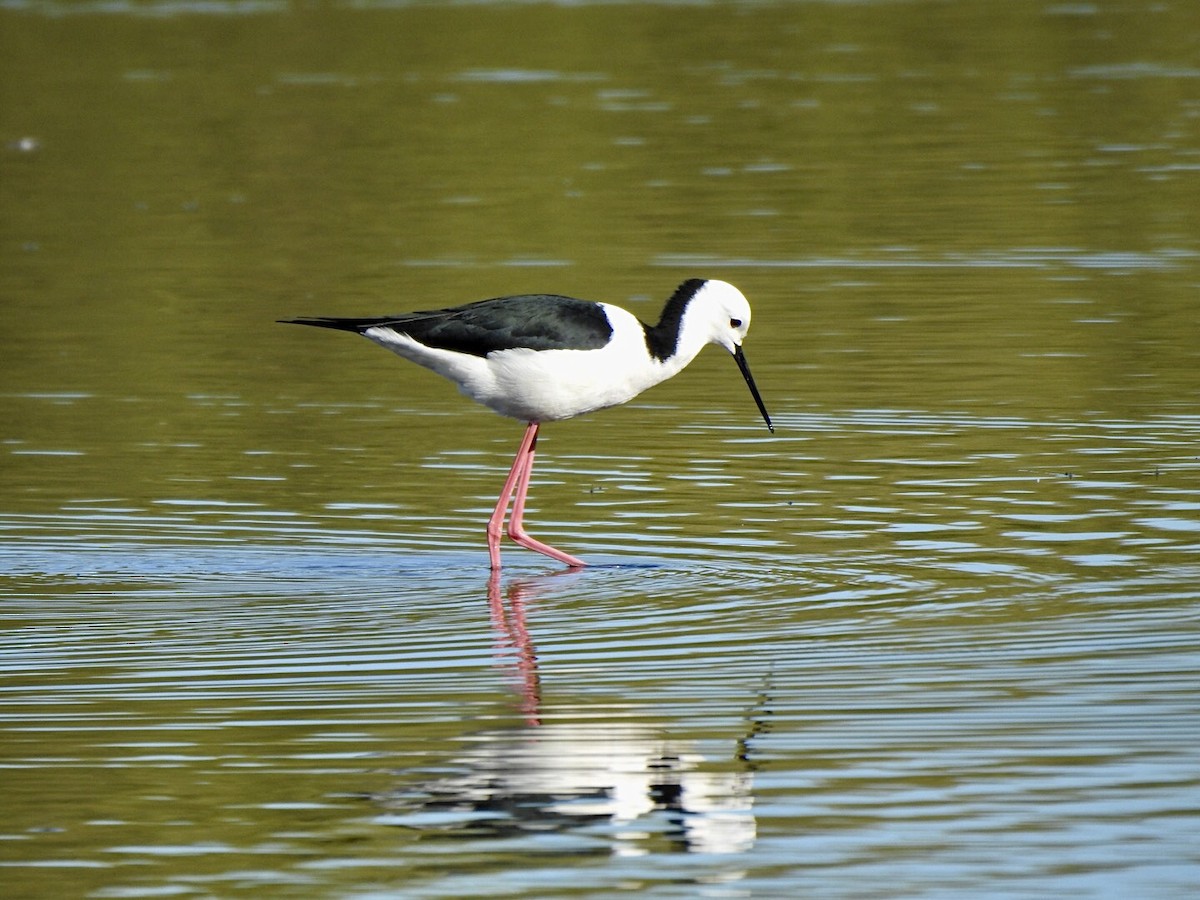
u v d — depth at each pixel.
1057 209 23.73
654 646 11.01
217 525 13.73
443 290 20.73
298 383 18.08
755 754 9.27
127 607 11.91
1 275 22.33
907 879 7.89
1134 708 9.75
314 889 7.91
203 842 8.38
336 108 30.75
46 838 8.43
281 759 9.33
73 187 26.59
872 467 14.87
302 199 25.53
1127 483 14.17
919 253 22.03
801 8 38.72
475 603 11.97
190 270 22.31
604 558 12.91
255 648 11.09
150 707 10.09
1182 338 18.41
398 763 9.25
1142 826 8.34
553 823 8.55
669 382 17.83
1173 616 11.23
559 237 23.06
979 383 17.16
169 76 33.34
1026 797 8.66
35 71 33.94
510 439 16.17
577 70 33.34
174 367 18.58
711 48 34.94
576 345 13.09
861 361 18.05
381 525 13.77
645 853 8.20
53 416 16.86
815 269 21.45
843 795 8.75
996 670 10.40
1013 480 14.35
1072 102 29.73
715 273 21.31
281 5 40.53
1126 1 38.34
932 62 33.12
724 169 26.33
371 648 11.08
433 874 8.02
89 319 20.39
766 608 11.67
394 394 17.73
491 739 9.53
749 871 8.01
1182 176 25.17
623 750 9.36
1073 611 11.40
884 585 12.05
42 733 9.71
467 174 26.50
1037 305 19.77
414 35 36.84
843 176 25.77
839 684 10.25
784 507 13.92
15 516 13.89
